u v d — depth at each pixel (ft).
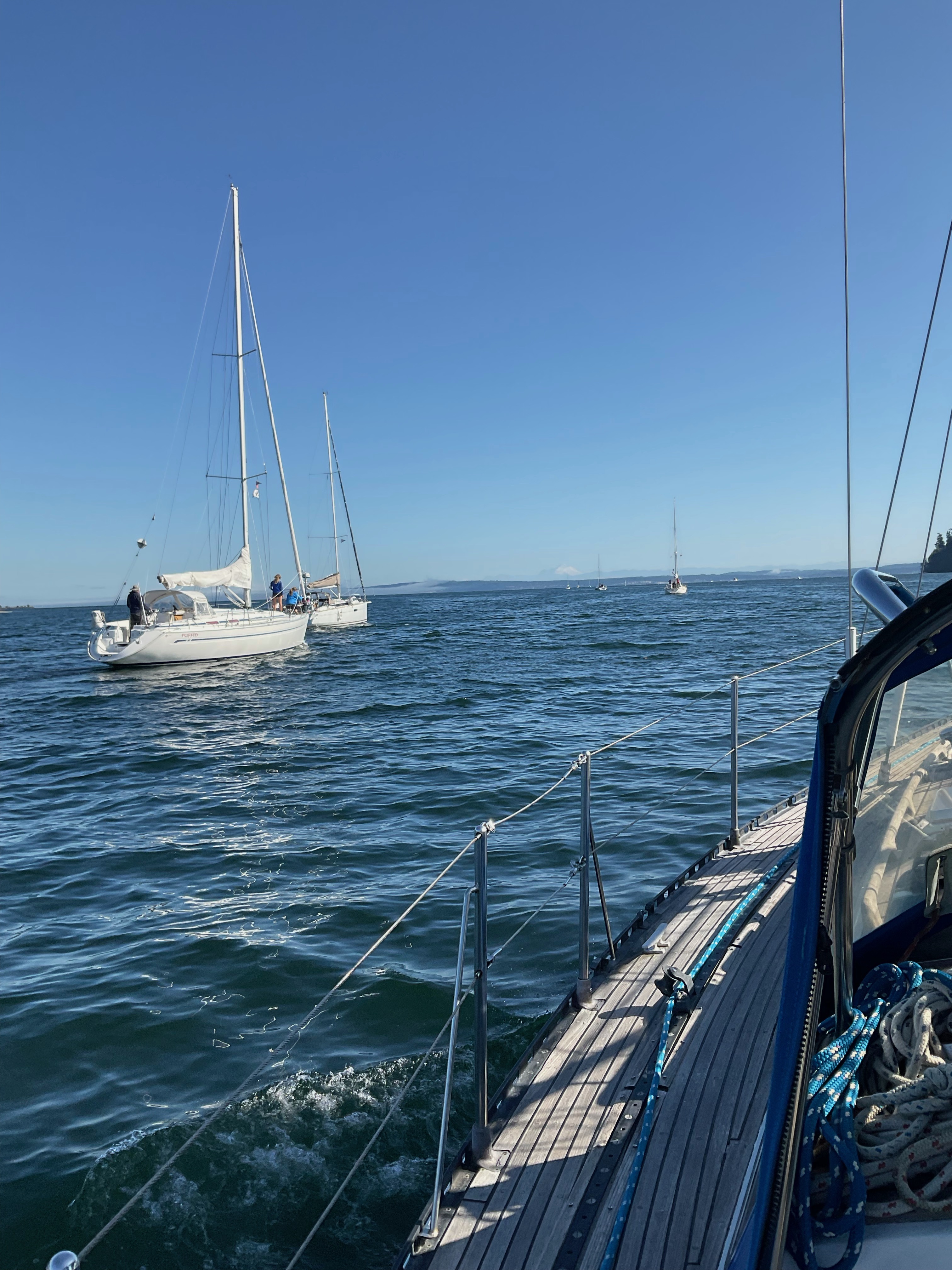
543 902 23.85
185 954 22.02
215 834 34.04
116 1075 16.61
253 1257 11.87
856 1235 6.29
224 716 68.44
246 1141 14.16
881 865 8.92
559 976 19.24
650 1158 9.20
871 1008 7.95
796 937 6.62
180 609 104.17
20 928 24.98
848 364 11.45
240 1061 16.78
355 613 173.27
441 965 20.22
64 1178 13.66
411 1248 8.29
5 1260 12.14
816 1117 6.89
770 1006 12.01
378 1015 18.03
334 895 25.93
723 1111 9.91
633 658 96.12
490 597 614.34
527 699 67.87
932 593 5.49
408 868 28.17
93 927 24.71
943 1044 7.77
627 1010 12.32
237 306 110.52
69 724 67.72
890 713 7.72
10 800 42.83
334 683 86.12
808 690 62.18
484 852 9.45
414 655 113.09
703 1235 8.14
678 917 15.29
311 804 37.99
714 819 31.01
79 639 191.01
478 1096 9.48
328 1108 14.93
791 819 20.71
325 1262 11.75
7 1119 15.38
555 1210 8.66
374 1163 13.55
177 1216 12.65
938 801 8.80
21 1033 18.35
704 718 52.85
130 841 33.83
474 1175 9.25
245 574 108.17
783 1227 6.01
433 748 49.60
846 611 176.76
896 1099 6.97
